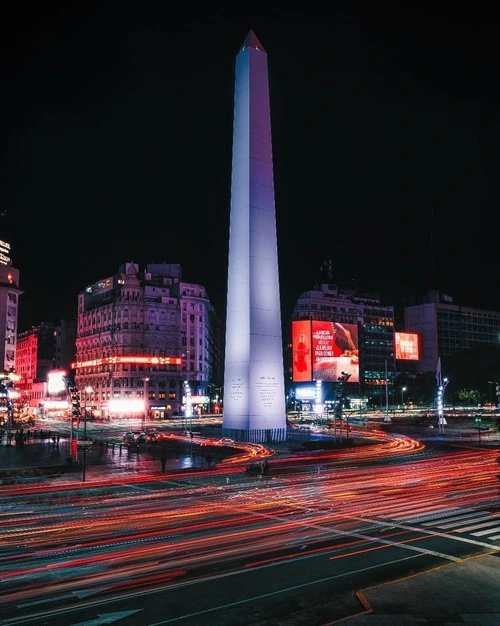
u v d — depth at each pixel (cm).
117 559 1758
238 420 6631
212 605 1359
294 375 15025
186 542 1973
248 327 6538
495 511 2544
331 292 18975
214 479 3878
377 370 19488
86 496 3155
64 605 1366
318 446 6275
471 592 1438
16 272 14062
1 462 4850
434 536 2055
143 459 5188
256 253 6612
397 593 1428
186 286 15850
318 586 1493
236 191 6806
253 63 6819
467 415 12662
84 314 16312
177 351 15075
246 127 6725
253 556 1781
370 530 2156
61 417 14288
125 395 14225
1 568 1675
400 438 7656
